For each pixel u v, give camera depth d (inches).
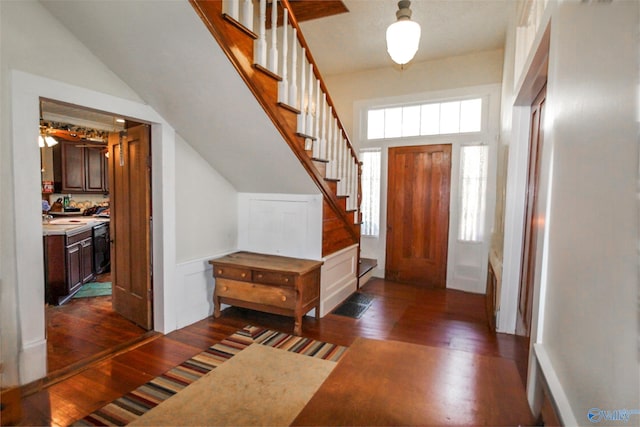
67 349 105.9
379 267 202.5
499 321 124.3
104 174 257.6
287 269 121.7
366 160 202.8
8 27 76.2
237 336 118.0
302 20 141.2
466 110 178.1
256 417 76.6
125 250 129.7
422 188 188.9
